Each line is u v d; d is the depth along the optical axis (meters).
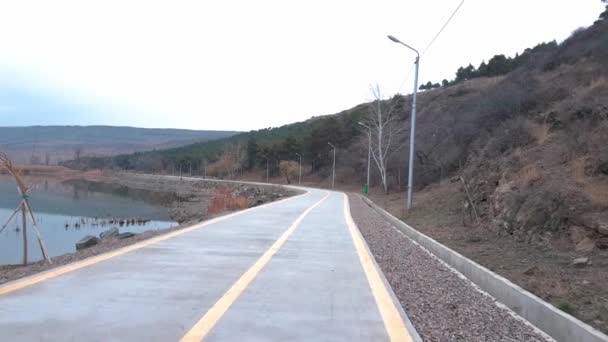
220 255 10.59
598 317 6.73
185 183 114.62
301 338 5.17
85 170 154.00
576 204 11.93
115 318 5.63
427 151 47.62
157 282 7.66
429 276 9.97
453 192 25.77
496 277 8.45
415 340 5.26
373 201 42.28
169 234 14.16
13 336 4.91
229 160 134.12
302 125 165.25
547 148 17.19
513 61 87.94
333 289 7.69
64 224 41.25
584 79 23.22
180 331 5.24
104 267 8.78
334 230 17.31
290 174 108.56
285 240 13.75
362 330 5.56
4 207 52.53
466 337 5.95
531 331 6.52
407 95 96.25
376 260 11.52
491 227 15.43
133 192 87.69
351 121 106.69
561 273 9.29
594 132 15.30
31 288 7.02
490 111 30.52
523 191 14.47
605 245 10.16
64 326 5.27
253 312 6.13
